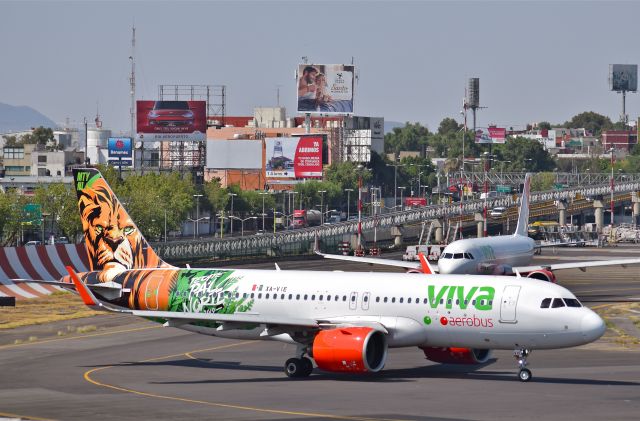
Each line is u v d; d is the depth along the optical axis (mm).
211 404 121188
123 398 126250
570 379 141500
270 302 154500
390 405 119812
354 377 144875
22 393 131000
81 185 172000
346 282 151375
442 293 143875
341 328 142500
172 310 160875
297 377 145875
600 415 112438
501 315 139250
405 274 151250
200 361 162875
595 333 135500
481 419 110500
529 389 132000
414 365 157000
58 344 181250
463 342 143000
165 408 118438
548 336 137375
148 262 168250
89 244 172250
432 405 119500
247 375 148125
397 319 145625
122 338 189250
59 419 111625
